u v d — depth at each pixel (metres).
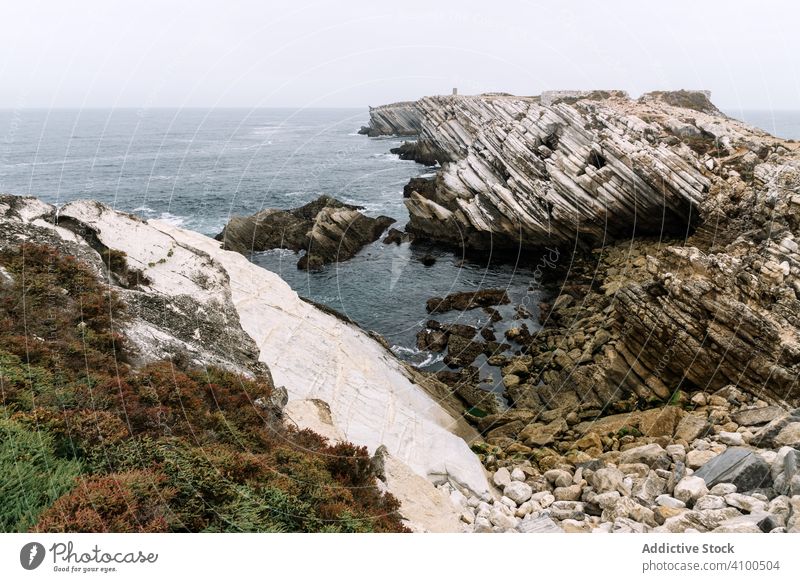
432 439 12.29
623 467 10.62
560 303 23.81
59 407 6.47
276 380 12.10
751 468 8.57
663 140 31.00
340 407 12.30
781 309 14.55
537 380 17.92
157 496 5.53
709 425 12.05
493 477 11.48
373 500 7.75
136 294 10.31
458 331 21.80
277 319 15.16
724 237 24.62
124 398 7.04
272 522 5.95
